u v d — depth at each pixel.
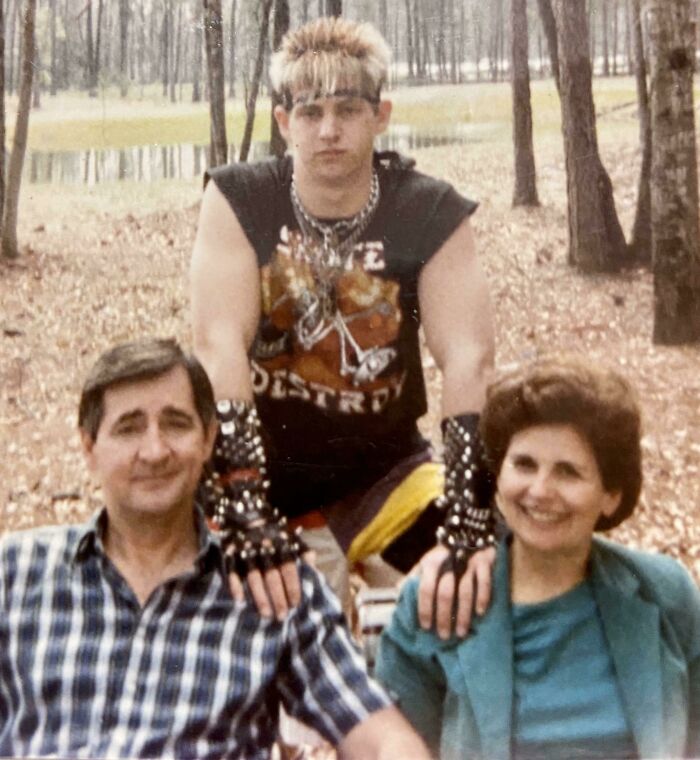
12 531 2.08
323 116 1.78
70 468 2.12
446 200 1.84
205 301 1.81
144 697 1.69
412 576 1.75
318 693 1.73
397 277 1.84
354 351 1.86
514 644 1.67
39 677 1.70
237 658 1.71
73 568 1.73
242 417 1.76
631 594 1.66
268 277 1.83
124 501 1.70
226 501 1.75
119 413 1.68
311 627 1.73
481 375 1.80
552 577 1.67
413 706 1.72
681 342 2.07
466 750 1.65
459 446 1.75
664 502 2.07
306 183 1.81
